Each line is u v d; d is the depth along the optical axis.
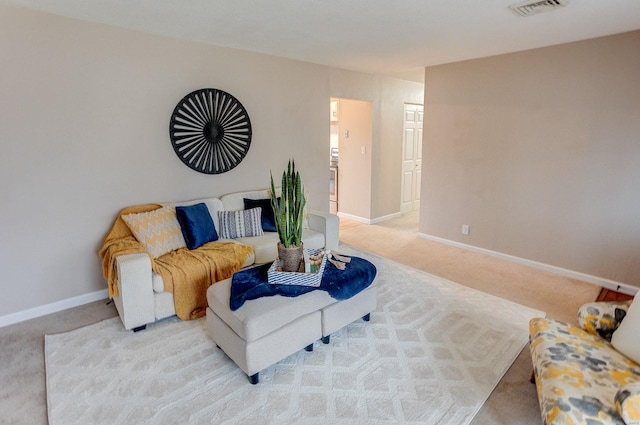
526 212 4.01
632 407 1.27
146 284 2.64
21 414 1.91
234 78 3.84
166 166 3.48
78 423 1.85
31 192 2.80
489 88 4.12
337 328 2.53
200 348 2.49
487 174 4.29
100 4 2.51
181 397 2.03
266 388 2.10
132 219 3.00
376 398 2.02
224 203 3.82
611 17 2.74
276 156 4.38
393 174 6.18
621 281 3.43
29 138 2.74
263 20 2.82
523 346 2.50
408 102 6.17
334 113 6.36
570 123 3.57
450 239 4.79
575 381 1.53
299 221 2.51
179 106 3.46
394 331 2.69
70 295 3.09
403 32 3.12
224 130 3.82
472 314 2.94
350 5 2.49
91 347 2.49
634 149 3.22
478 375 2.21
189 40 3.45
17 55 2.62
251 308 2.14
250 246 3.32
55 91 2.81
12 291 2.81
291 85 4.37
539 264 3.97
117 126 3.14
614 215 3.40
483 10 2.58
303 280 2.40
